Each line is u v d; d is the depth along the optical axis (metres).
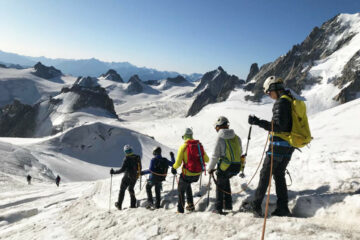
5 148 60.91
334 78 187.12
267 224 3.52
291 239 2.96
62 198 13.90
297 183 5.76
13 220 9.71
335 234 2.97
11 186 28.70
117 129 103.31
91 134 99.62
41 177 47.75
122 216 5.70
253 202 4.38
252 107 176.00
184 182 5.71
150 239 4.08
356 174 5.27
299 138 3.86
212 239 3.55
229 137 4.79
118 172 7.52
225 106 186.75
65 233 5.75
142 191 9.16
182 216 4.61
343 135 13.52
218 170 4.98
